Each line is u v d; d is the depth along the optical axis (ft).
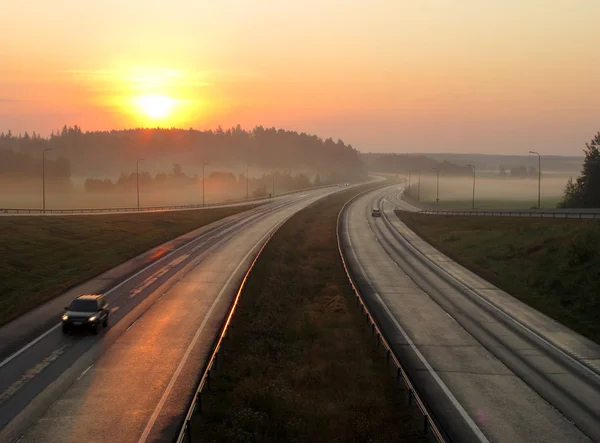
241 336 84.23
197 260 158.20
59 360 70.44
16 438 48.55
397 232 243.19
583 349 81.51
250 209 360.07
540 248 151.64
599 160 317.22
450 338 86.63
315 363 73.05
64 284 118.32
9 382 62.54
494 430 53.42
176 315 95.50
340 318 96.43
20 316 92.43
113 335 82.43
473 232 212.23
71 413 54.13
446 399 61.26
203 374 65.87
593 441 51.55
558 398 62.28
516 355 78.28
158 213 298.15
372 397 60.13
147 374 65.72
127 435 49.39
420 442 50.03
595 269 116.16
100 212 297.74
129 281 125.90
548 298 113.09
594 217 193.67
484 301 113.91
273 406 56.29
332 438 50.75
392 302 112.37
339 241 213.46
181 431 46.88
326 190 584.40
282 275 142.10
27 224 202.39
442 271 150.10
